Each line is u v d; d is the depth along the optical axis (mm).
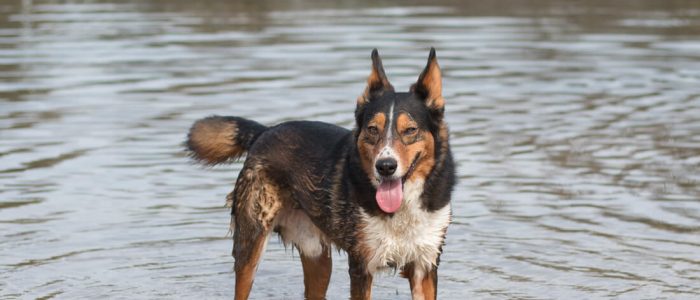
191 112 15805
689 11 26641
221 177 12906
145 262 9891
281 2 28531
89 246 10266
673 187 12086
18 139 14352
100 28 23859
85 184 12359
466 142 14305
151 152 13812
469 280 9312
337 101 16328
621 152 13742
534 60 20234
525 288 9078
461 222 10953
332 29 23688
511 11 26781
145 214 11312
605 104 16641
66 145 14102
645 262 9648
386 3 28453
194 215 11312
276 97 16703
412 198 8031
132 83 18016
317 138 8695
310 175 8562
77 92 17344
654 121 15500
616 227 10688
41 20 25141
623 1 28734
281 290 9414
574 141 14336
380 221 8109
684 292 8852
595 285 9094
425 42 21906
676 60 20234
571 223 10859
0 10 27094
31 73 18766
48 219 11031
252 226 8883
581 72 19141
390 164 7645
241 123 9477
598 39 22562
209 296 9117
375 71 8391
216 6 27797
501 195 11891
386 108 7938
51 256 9930
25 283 9188
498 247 10188
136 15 26125
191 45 21688
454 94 17328
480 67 19516
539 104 16641
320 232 8922
